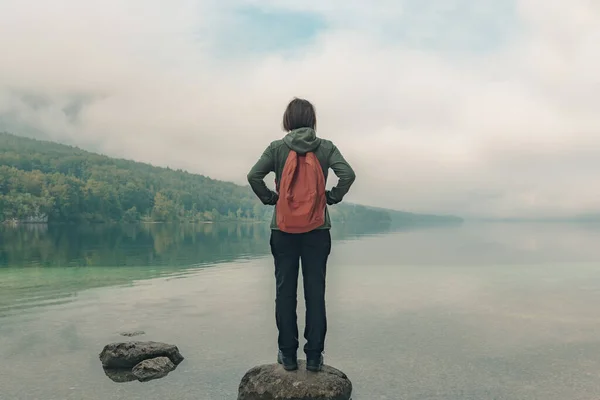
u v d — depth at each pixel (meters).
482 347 3.76
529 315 5.09
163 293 6.66
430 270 9.96
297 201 2.70
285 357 2.85
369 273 9.37
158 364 3.16
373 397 2.65
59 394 2.71
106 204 152.25
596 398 2.62
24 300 6.04
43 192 133.38
